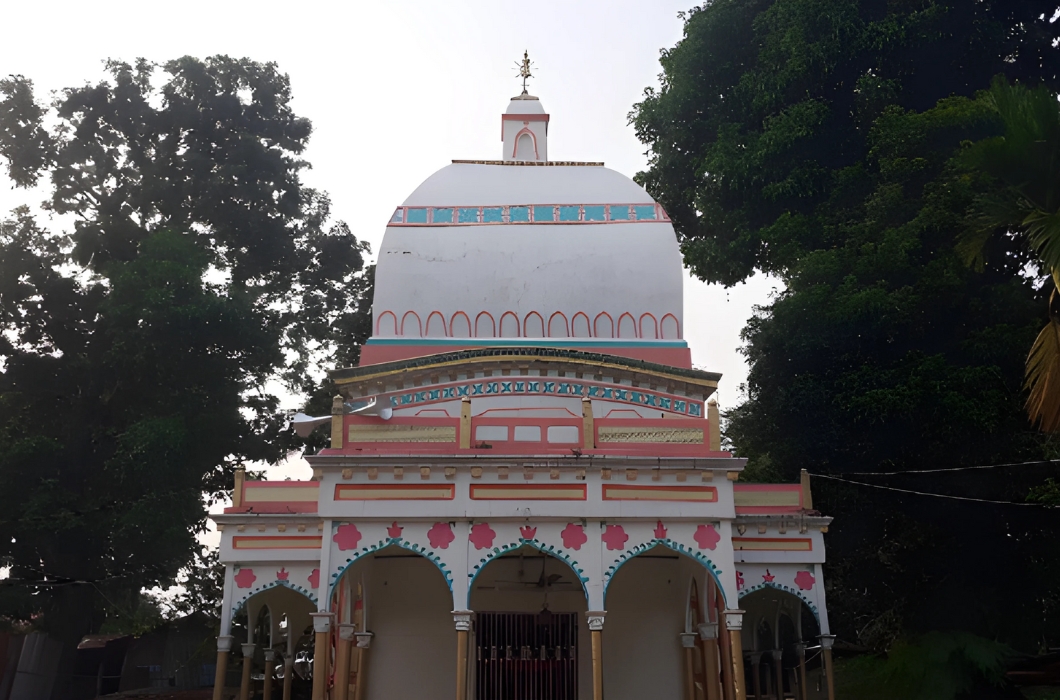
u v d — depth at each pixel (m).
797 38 23.27
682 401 15.74
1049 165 13.31
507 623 15.55
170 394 26.30
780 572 15.10
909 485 19.20
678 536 13.20
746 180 23.53
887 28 22.61
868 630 22.31
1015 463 18.05
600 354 15.56
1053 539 18.72
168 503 24.17
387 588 15.73
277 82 31.77
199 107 30.33
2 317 27.05
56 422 27.33
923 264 19.92
